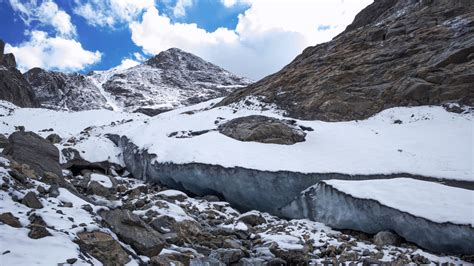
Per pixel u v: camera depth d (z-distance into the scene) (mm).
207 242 9828
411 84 21578
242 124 18781
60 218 7340
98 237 7137
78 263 5969
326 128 19000
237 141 17234
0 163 9578
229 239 10164
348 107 22062
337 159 15055
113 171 19500
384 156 15008
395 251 9906
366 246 10406
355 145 16547
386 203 10883
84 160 18922
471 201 10320
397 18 31125
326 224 12383
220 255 8883
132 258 7387
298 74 28078
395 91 22000
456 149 15078
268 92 27578
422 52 24172
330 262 9164
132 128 24562
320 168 14211
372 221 11281
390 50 25875
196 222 10656
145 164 18422
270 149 16328
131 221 8273
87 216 8000
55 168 12102
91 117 37656
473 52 21750
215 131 19188
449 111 19234
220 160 15320
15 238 6219
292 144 17047
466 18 25250
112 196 13430
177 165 16047
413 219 10211
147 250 7852
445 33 24719
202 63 148625
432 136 16828
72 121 35906
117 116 38562
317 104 23078
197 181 15781
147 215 10398
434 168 13547
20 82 57156
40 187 8938
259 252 9609
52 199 8500
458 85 20344
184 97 112375
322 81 25203
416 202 10703
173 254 8062
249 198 14875
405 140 16750
